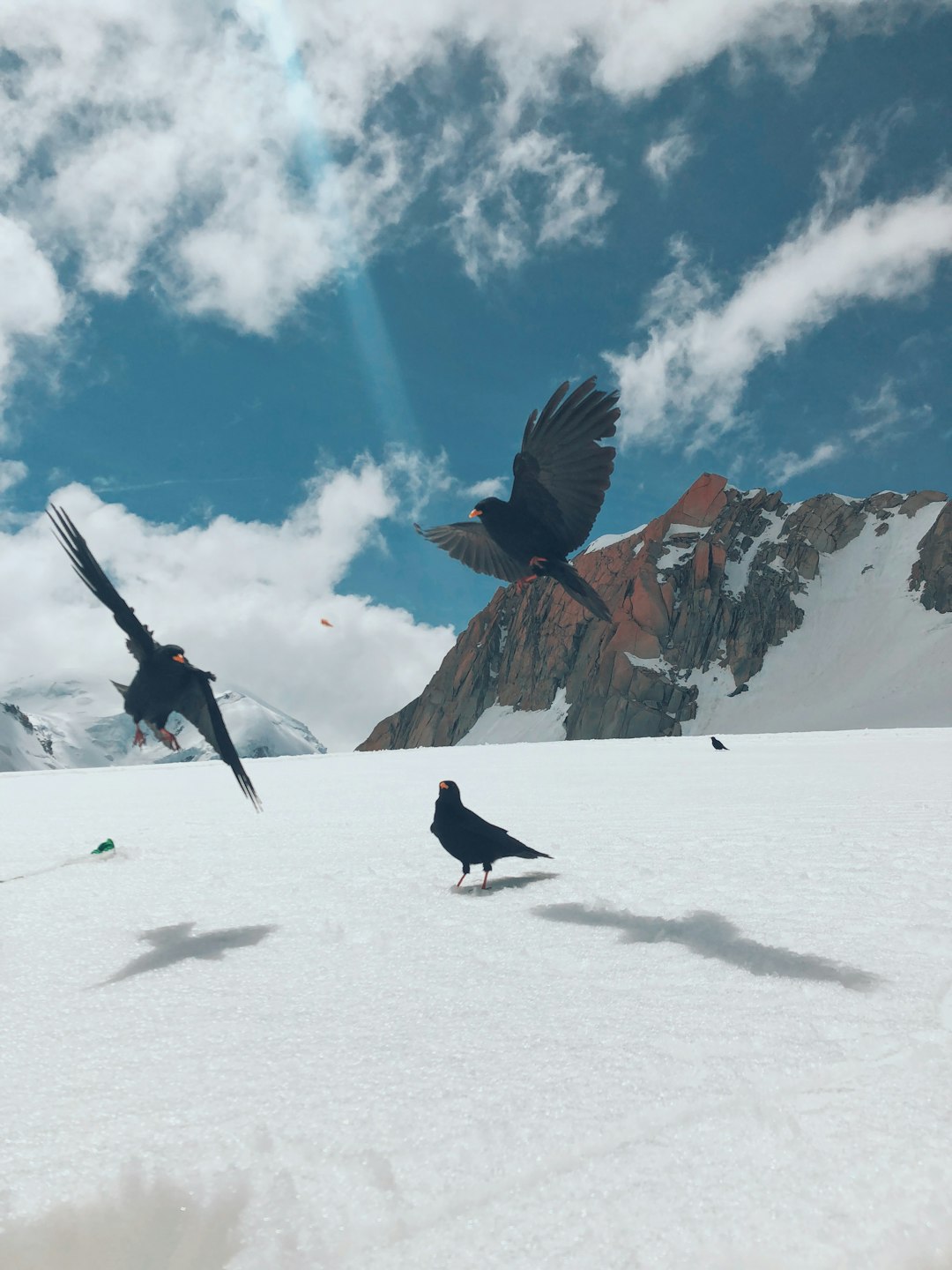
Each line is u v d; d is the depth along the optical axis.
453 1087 3.21
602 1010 3.96
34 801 20.19
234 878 7.78
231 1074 3.44
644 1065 3.30
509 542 4.19
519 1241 2.34
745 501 198.25
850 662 163.38
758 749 35.44
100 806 17.61
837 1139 2.71
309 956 5.13
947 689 147.38
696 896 6.16
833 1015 3.68
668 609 176.25
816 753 29.42
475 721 185.75
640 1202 2.47
